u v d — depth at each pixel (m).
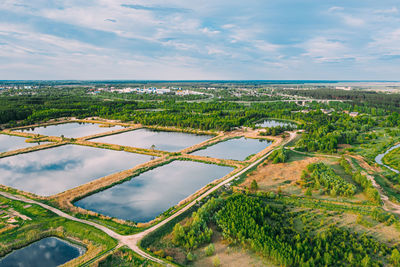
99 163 164.38
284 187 124.38
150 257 76.56
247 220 91.88
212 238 87.19
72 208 105.12
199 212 95.69
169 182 136.50
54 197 114.94
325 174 130.62
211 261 76.00
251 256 77.94
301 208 105.25
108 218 98.62
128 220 98.31
